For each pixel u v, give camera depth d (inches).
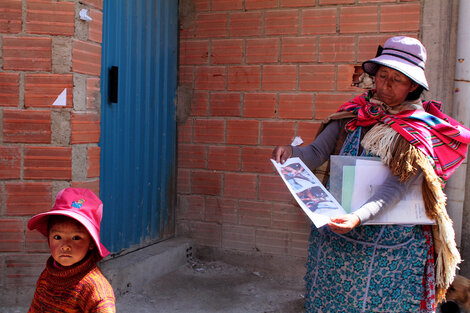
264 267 177.0
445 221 85.6
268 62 171.9
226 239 182.1
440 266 89.5
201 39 181.0
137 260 156.5
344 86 163.8
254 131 175.5
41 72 124.6
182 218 188.4
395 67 85.4
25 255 128.6
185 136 185.8
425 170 83.0
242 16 174.4
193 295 154.4
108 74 147.8
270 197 175.0
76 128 127.5
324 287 92.4
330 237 91.9
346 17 161.9
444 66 152.9
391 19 157.6
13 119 124.9
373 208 83.0
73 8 124.1
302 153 100.7
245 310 144.8
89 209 77.9
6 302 128.8
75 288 76.4
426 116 88.3
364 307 87.0
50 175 126.7
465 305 133.6
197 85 182.9
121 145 156.9
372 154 89.5
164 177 181.9
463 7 147.7
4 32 123.0
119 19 151.9
